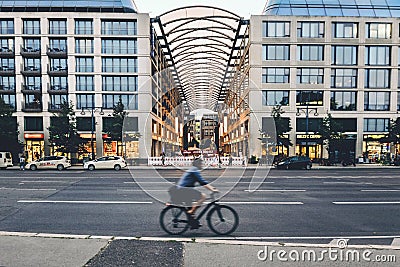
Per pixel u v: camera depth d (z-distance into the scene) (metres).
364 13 37.34
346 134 34.25
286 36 35.41
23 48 37.56
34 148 38.12
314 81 35.97
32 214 8.12
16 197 10.90
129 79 37.09
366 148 36.53
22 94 37.78
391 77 36.50
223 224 6.97
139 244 5.30
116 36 36.47
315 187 13.66
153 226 6.84
